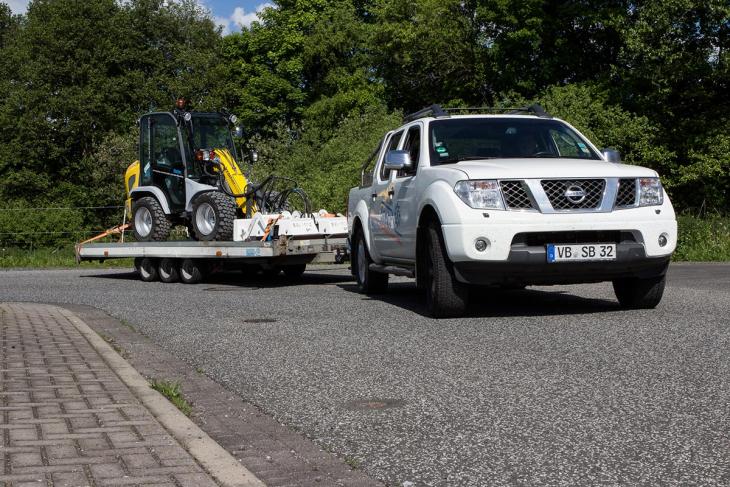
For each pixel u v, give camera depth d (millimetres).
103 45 51844
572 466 3617
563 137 9758
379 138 29141
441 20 41188
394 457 3836
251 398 5242
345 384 5555
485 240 8086
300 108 53125
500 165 8430
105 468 3479
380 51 44375
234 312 10023
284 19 54062
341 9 52438
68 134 51406
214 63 55250
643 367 5773
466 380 5539
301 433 4344
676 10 31203
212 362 6598
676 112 36375
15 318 9523
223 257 14516
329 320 8906
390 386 5434
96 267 22922
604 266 8203
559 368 5840
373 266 11250
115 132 50750
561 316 8617
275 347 7203
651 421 4344
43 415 4465
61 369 5973
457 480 3471
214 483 3293
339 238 14539
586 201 8195
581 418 4449
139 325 9102
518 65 40062
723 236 22875
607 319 8250
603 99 34406
